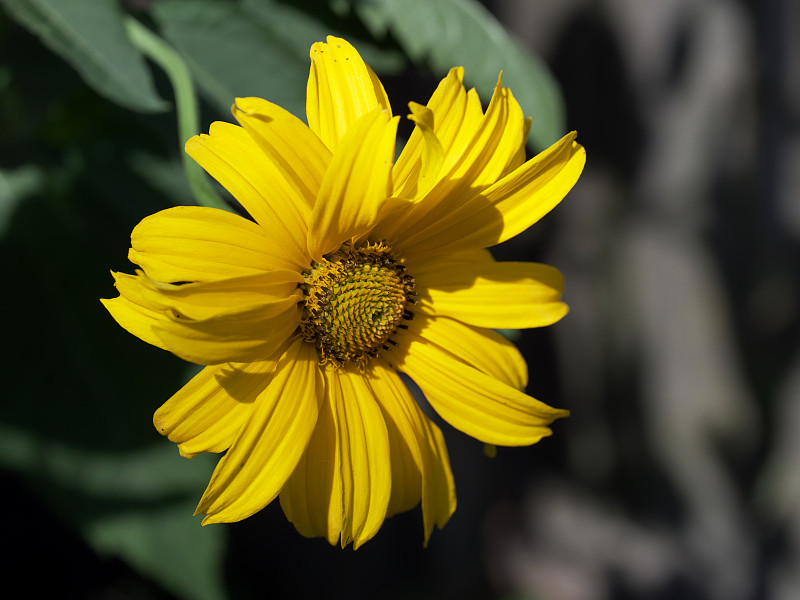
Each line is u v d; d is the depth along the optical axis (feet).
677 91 0.94
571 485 1.12
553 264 1.02
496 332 0.53
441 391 0.52
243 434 0.45
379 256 0.51
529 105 0.61
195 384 0.45
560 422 1.09
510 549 1.12
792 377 1.01
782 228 0.98
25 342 0.65
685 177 0.97
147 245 0.44
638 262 1.00
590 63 0.94
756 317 1.01
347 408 0.50
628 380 1.05
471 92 0.48
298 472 0.49
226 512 0.45
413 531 1.04
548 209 0.48
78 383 0.65
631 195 0.98
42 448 0.64
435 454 0.53
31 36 0.61
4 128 0.67
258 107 0.44
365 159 0.45
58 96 0.63
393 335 0.53
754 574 1.07
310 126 0.47
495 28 0.61
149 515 0.64
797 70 0.94
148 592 0.89
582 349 1.04
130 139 0.68
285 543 0.92
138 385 0.66
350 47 0.48
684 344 1.02
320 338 0.51
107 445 0.65
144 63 0.52
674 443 1.06
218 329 0.43
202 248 0.45
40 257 0.67
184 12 0.59
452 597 1.06
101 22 0.50
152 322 0.45
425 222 0.50
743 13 0.93
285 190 0.46
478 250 0.52
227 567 0.88
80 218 0.68
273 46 0.60
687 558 1.10
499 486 1.10
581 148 0.48
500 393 0.50
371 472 0.49
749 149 0.96
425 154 0.45
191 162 0.49
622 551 1.12
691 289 1.00
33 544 0.85
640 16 0.92
